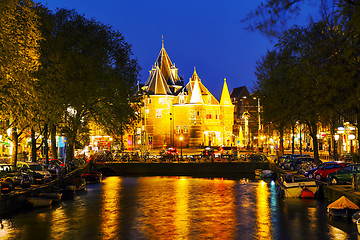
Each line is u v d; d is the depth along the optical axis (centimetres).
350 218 2762
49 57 4497
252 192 4431
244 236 2416
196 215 3094
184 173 7194
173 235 2467
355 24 1160
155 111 12075
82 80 4756
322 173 4244
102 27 5253
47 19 4556
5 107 3275
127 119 5538
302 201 3559
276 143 12494
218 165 7225
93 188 4972
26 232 2541
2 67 3016
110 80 5250
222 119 13425
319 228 2542
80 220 2917
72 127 5228
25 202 3372
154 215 3109
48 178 4162
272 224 2705
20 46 3241
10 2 3108
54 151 5475
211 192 4475
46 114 3897
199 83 13212
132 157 7619
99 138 9406
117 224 2788
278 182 4725
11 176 3666
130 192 4534
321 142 9944
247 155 7681
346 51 1276
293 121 3134
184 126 12406
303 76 1578
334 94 1374
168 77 13225
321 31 1421
